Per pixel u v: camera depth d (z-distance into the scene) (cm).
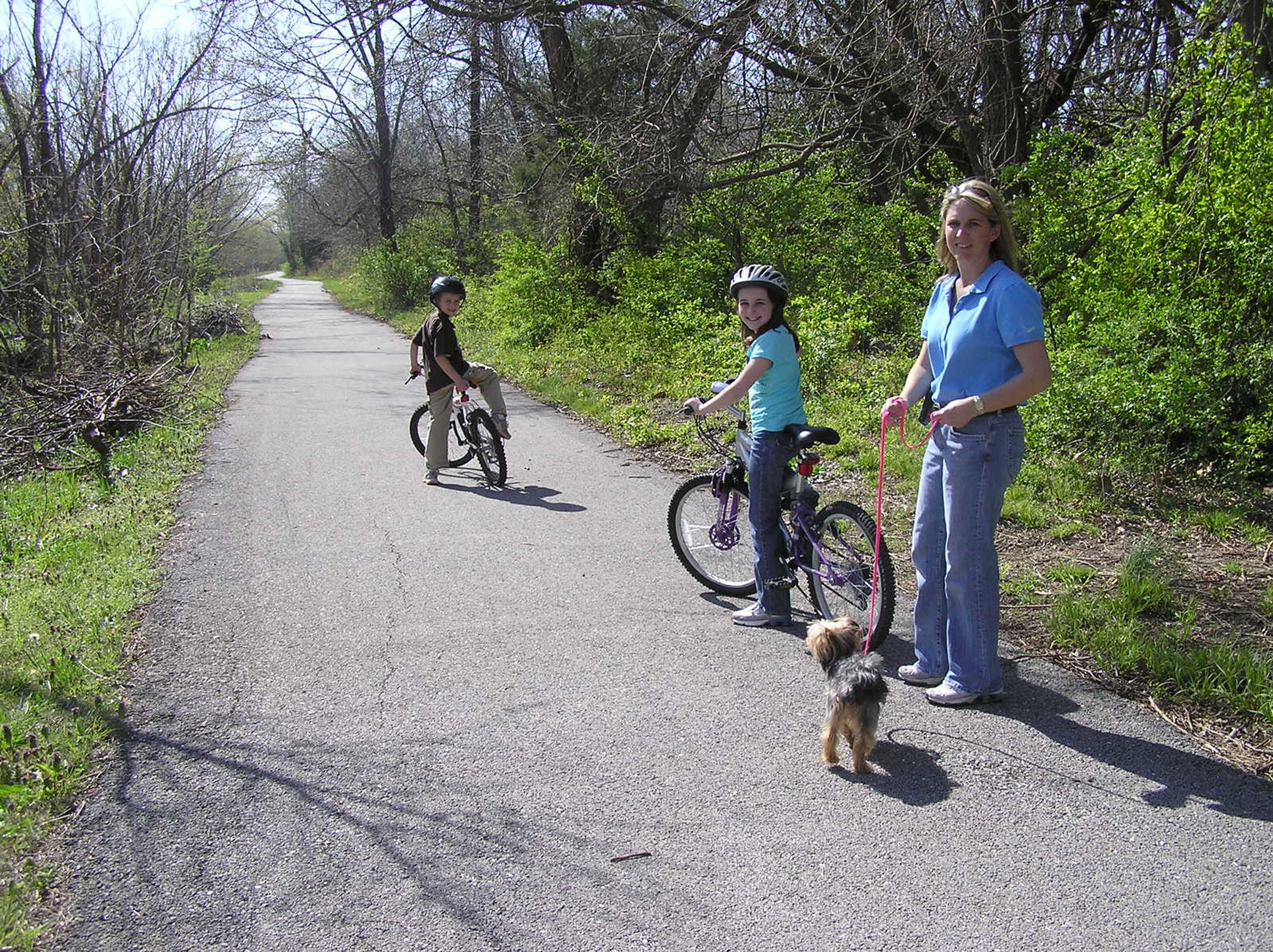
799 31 1242
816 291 1378
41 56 1188
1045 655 463
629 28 1656
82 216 1260
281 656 473
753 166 1571
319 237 6881
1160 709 411
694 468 856
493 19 1500
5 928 285
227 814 346
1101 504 670
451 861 320
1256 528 621
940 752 381
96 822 341
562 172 1819
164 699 430
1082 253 977
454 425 820
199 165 1523
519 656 472
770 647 483
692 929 287
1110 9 1178
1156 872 308
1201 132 706
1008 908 293
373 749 388
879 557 456
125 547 627
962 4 1151
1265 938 279
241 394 1327
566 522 695
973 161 1247
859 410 954
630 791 357
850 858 317
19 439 886
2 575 577
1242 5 664
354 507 738
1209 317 717
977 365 400
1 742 376
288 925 291
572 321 1691
